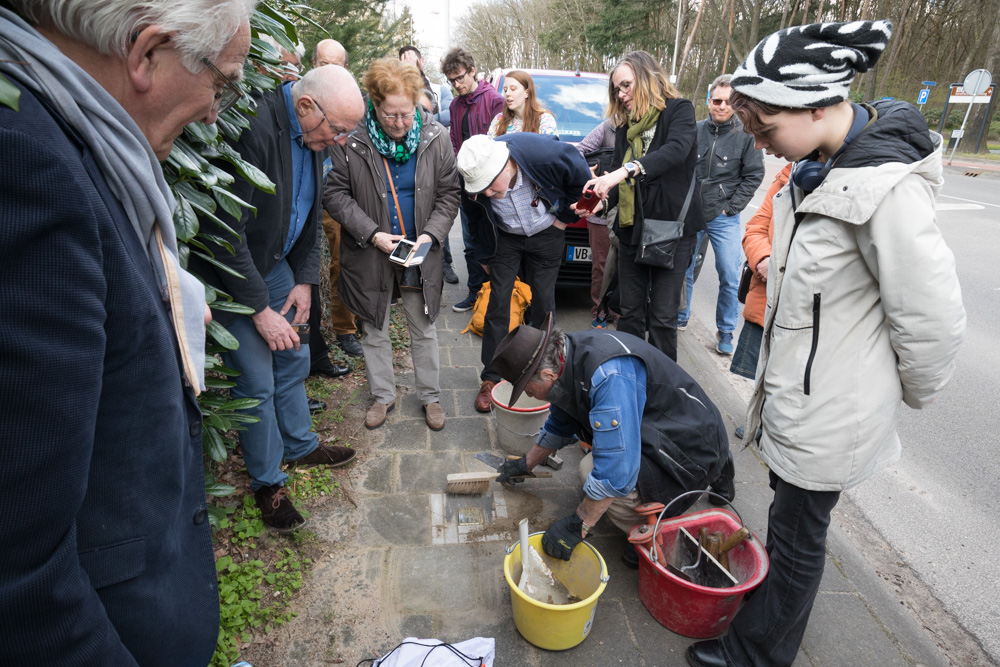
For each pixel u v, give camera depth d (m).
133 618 0.95
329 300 4.42
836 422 1.63
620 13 29.41
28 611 0.73
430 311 3.17
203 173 1.55
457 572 2.39
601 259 4.67
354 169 2.93
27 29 0.74
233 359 2.24
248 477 2.76
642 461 2.29
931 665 2.12
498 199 3.29
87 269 0.73
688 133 3.33
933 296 1.45
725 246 4.43
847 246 1.55
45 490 0.72
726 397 3.97
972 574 2.61
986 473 3.33
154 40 0.81
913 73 29.31
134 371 0.87
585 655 2.07
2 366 0.67
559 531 2.22
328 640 2.07
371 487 2.86
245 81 1.74
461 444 3.24
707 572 2.18
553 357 2.19
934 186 1.47
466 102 5.29
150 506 0.95
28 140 0.66
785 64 1.46
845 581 2.48
